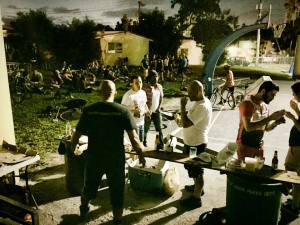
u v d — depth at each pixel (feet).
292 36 87.51
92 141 12.31
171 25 128.26
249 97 13.42
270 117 12.28
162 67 67.26
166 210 14.80
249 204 11.62
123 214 14.40
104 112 12.05
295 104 13.94
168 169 16.60
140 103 19.76
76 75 53.42
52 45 114.52
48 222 13.79
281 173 11.98
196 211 14.75
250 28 40.81
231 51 142.41
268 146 24.64
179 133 28.37
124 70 75.00
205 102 13.97
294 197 13.94
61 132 28.50
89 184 12.84
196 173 13.98
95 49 103.81
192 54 131.54
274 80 76.74
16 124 31.63
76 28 120.37
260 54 144.56
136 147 12.59
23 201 14.43
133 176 16.40
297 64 85.10
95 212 14.60
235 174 12.12
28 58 109.19
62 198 15.92
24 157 13.93
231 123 32.48
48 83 52.16
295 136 13.78
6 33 115.34
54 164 20.34
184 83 58.03
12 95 47.39
